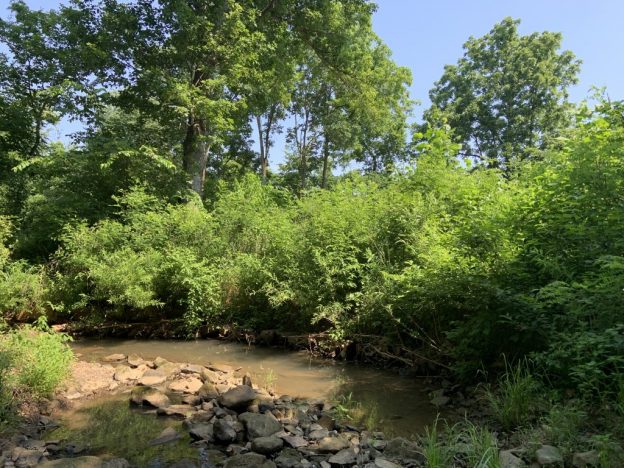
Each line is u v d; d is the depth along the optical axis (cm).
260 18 1800
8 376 530
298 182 3209
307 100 3028
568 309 459
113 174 1381
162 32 1499
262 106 1900
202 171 1648
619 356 380
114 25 1452
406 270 689
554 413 409
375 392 634
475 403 545
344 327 816
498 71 3109
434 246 708
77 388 627
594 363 386
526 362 509
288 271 923
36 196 1330
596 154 486
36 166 1398
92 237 1088
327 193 1079
